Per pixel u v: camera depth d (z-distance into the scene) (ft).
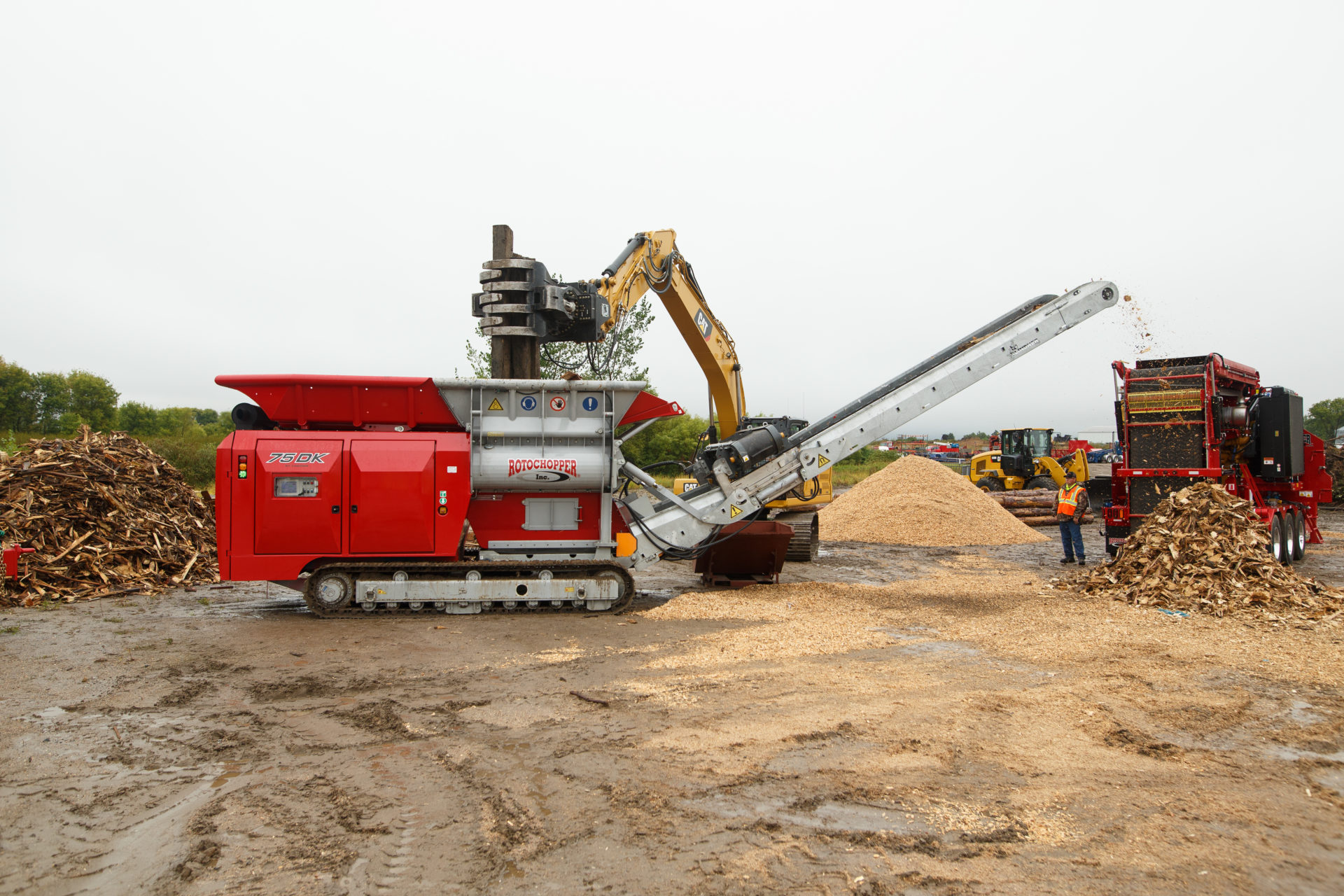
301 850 11.95
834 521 65.21
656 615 29.96
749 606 31.83
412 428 30.55
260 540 28.43
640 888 10.91
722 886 10.98
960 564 47.47
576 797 13.79
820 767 15.10
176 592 35.09
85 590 33.40
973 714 18.25
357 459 28.78
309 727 17.44
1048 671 22.13
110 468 39.91
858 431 35.01
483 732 17.13
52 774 14.88
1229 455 45.01
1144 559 33.76
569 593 30.07
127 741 16.62
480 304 32.37
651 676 21.59
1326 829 12.71
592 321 33.45
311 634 26.66
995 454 90.89
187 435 126.11
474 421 30.14
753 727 17.34
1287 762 15.52
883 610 31.24
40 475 36.86
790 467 34.68
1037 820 12.94
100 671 22.02
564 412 30.83
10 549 31.73
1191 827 12.72
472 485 30.25
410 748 16.20
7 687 20.38
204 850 11.90
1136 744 16.35
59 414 181.68
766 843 12.17
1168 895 10.76
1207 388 40.45
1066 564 46.88
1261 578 30.81
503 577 30.48
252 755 15.84
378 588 29.14
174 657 23.57
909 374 36.22
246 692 20.06
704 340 42.27
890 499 64.75
